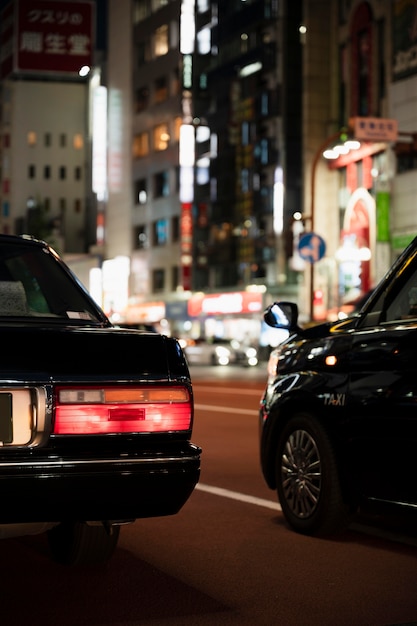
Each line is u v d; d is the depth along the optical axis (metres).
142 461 5.00
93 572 6.30
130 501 5.03
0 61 110.44
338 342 7.17
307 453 7.37
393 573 6.32
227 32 71.06
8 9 109.31
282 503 7.69
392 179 52.53
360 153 55.66
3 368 4.83
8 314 5.86
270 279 64.50
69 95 131.88
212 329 71.19
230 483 10.18
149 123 84.19
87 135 131.88
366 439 6.71
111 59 91.50
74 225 131.12
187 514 8.43
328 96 61.12
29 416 4.86
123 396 5.02
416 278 6.68
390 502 6.52
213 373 42.72
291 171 62.72
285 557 6.77
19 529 5.09
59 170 131.62
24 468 4.77
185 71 77.06
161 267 81.62
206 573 6.32
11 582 6.02
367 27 56.25
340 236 58.50
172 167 80.06
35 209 124.12
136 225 86.12
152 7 84.44
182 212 76.12
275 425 7.79
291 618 5.32
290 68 63.59
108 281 88.12
